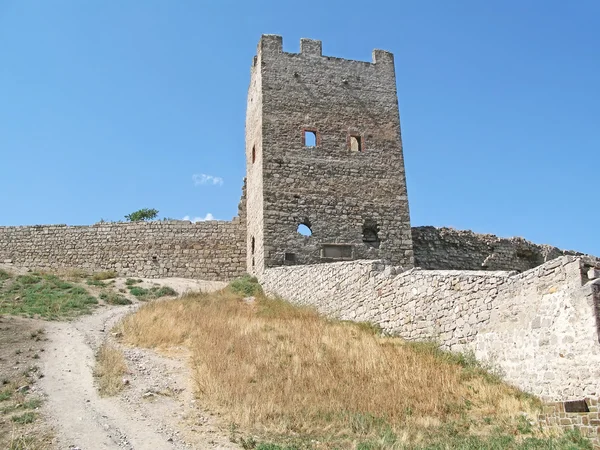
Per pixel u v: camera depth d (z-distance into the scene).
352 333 17.33
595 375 10.82
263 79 27.75
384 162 28.11
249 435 10.46
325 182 27.05
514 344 12.97
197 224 31.06
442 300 15.48
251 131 30.09
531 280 12.81
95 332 17.41
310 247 25.98
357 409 11.80
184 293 25.36
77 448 9.53
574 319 11.48
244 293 25.03
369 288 18.61
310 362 14.31
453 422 11.48
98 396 12.06
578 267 11.59
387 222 27.25
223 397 11.98
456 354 14.52
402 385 12.88
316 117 27.92
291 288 23.36
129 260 30.52
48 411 11.09
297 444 10.12
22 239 31.06
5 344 15.55
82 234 31.08
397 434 10.75
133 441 9.98
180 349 15.68
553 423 10.91
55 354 14.80
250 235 29.19
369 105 28.89
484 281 14.21
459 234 29.48
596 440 10.06
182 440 10.12
